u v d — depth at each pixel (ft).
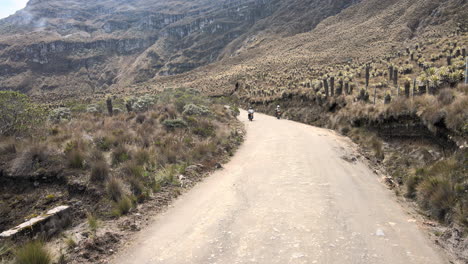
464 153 23.27
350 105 61.87
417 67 94.43
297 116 88.99
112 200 22.35
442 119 29.94
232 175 30.04
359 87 75.77
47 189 24.32
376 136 44.73
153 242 17.06
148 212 21.34
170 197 24.07
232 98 192.65
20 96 35.17
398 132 39.52
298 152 39.22
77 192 23.54
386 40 216.74
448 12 210.79
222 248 16.02
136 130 40.06
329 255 15.03
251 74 243.19
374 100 54.03
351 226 18.30
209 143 39.34
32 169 25.75
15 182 25.08
